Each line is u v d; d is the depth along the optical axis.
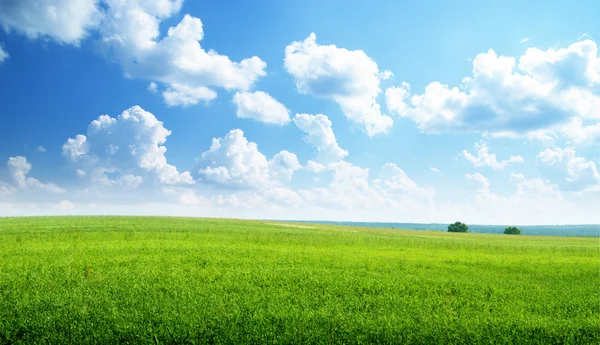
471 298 17.16
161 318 12.23
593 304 16.47
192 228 46.12
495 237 76.25
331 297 16.14
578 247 46.56
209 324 11.85
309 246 35.03
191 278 18.55
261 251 29.16
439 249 38.91
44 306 13.48
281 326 12.05
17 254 24.88
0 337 11.45
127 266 21.62
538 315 14.62
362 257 28.34
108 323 12.01
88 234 36.56
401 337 11.64
